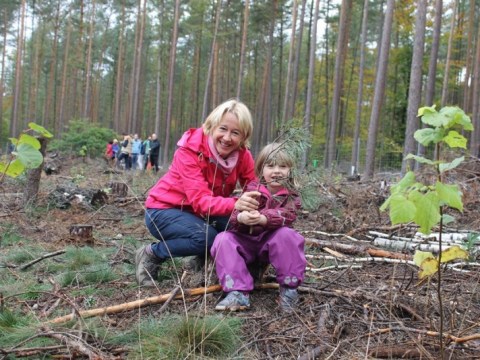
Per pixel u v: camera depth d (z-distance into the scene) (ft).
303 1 80.18
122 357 7.20
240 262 9.29
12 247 15.28
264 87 116.06
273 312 9.18
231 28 122.52
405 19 83.41
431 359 7.06
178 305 9.42
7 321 8.29
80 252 13.64
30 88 138.31
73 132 84.89
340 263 13.50
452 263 13.37
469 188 22.70
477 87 77.51
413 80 39.99
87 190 24.06
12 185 27.20
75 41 142.72
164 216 10.48
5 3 124.57
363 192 23.44
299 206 9.98
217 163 10.19
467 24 107.86
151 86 168.35
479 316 9.05
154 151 57.82
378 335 8.16
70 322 8.22
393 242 15.79
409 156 6.07
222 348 7.53
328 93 122.31
